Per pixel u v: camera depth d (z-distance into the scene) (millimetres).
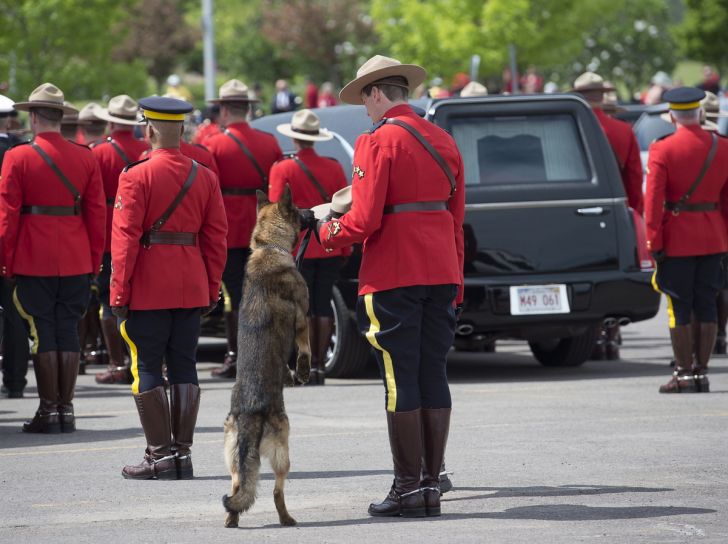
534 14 65938
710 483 11898
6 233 15508
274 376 10914
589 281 18812
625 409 16281
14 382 18984
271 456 10594
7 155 15617
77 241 15859
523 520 10578
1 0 51125
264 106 89688
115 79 53719
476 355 23656
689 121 17375
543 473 12453
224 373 20781
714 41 93312
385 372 10945
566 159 19234
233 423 10695
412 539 10000
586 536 9992
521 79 65438
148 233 12922
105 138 20234
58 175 15648
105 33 53062
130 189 12773
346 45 92438
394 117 10969
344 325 19562
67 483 12453
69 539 10172
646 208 17359
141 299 12789
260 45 109625
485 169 18938
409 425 10812
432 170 10914
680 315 17578
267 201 12219
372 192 10727
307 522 10719
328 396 18078
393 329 10836
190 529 10492
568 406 16625
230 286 20312
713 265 17594
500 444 13992
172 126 13031
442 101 19219
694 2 93500
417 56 65562
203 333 23031
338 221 10914
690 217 17359
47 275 15562
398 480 10883
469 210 18594
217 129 21750
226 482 12516
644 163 31219
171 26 102875
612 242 19047
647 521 10477
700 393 17641
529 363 22109
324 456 13578
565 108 19453
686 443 13891
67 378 15617
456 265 11086
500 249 18625
